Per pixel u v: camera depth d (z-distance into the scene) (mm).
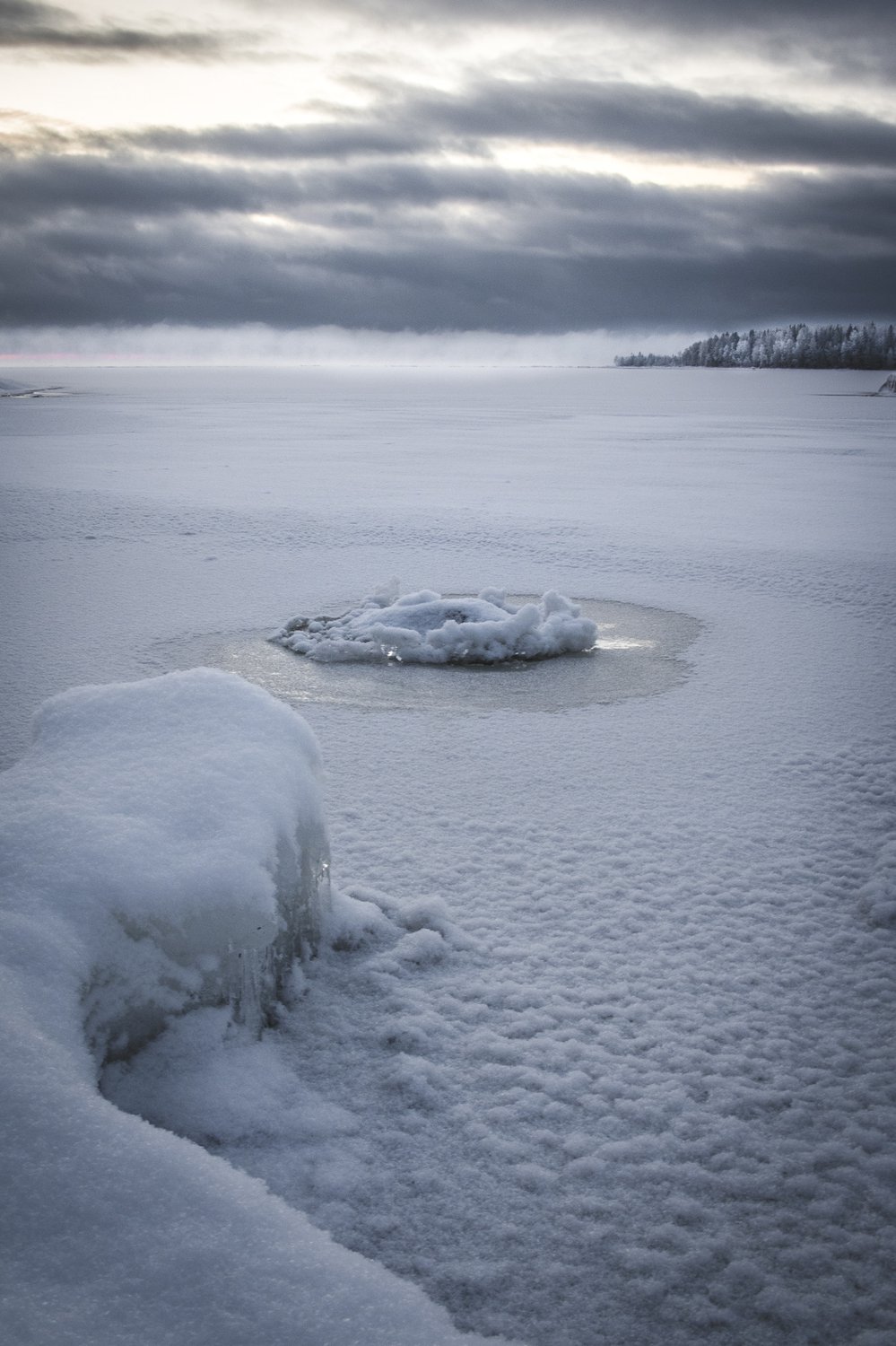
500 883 5438
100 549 16469
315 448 36625
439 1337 2203
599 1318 2740
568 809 6457
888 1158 3326
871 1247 2980
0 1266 2191
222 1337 2104
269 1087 3602
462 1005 4250
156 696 4652
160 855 3684
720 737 7891
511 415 61406
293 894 4277
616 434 44562
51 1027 3018
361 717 8477
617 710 8664
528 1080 3736
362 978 4434
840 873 5574
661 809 6449
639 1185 3229
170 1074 3498
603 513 20594
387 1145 3400
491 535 17922
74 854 3596
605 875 5543
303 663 10180
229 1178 2566
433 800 6613
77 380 158375
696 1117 3547
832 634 11211
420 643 10328
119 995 3438
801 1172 3293
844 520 19859
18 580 13984
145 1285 2213
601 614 12383
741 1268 2895
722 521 19609
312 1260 2338
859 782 6859
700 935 4875
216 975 3699
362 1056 3896
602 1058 3891
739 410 66750
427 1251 2959
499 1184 3227
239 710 4582
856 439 41188
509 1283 2848
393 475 27875
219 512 20328
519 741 7824
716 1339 2682
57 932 3316
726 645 10812
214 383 152375
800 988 4422
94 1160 2488
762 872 5574
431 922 4895
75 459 31719
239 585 13773
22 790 4023
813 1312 2752
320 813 4594
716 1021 4164
